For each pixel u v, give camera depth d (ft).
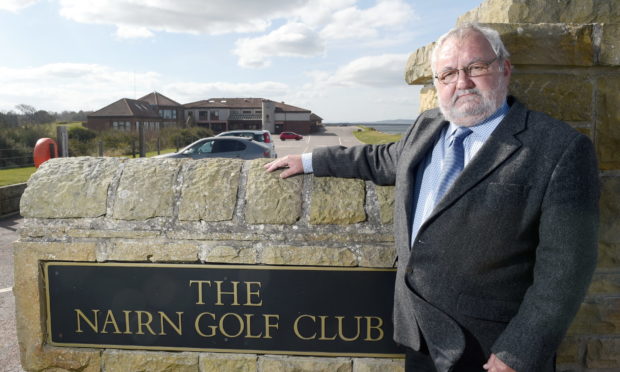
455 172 4.90
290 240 6.46
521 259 4.50
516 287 4.55
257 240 6.49
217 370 6.72
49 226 6.72
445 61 4.91
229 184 6.73
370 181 6.72
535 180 4.28
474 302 4.62
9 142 53.62
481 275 4.55
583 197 4.09
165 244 6.57
